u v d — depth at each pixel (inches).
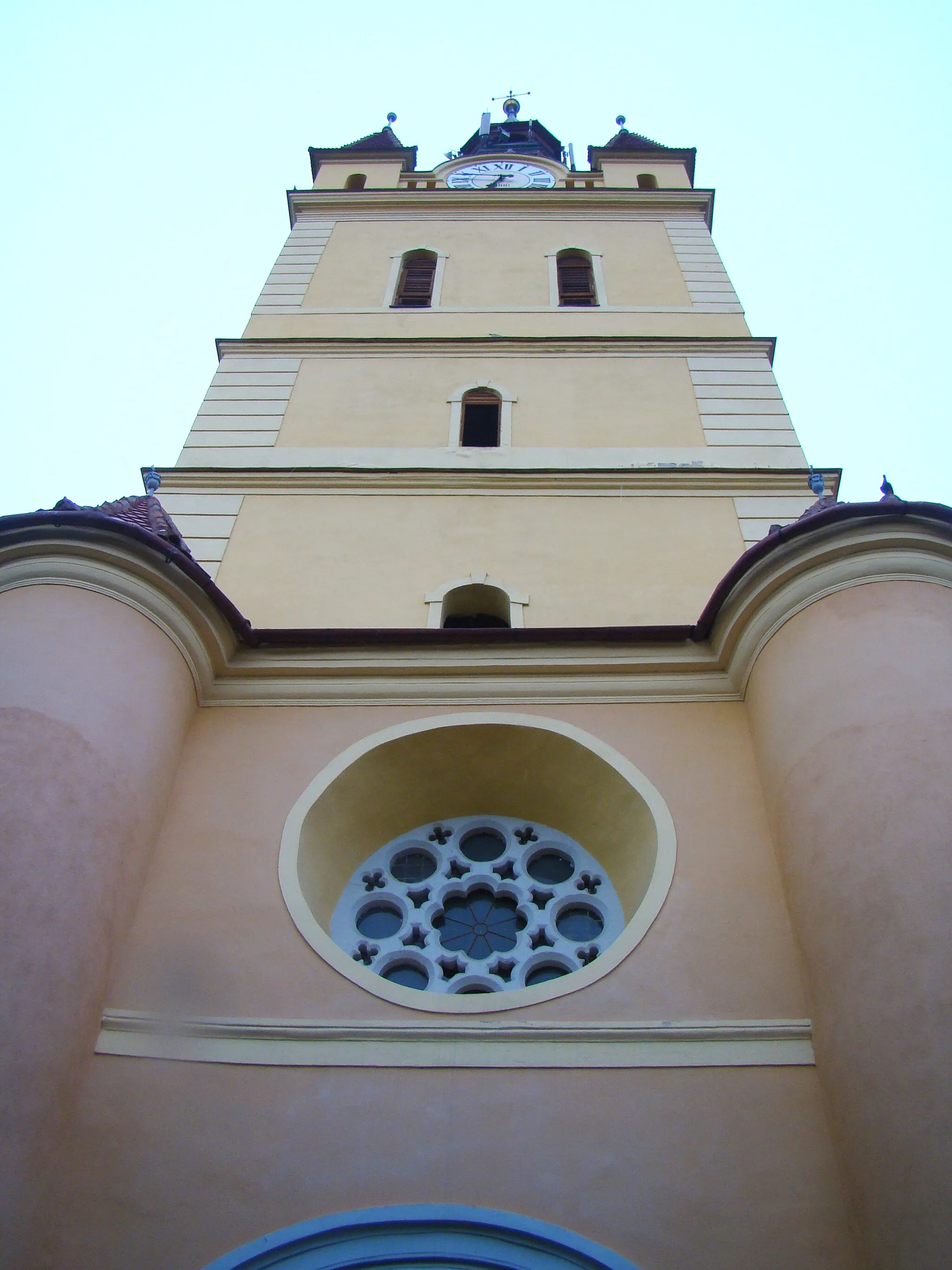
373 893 409.1
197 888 366.6
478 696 439.8
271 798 399.9
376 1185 290.7
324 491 597.3
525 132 1545.3
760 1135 299.1
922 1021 283.9
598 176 1077.8
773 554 419.5
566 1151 296.5
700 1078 312.0
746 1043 318.7
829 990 315.6
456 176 1101.1
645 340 741.9
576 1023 325.4
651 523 574.2
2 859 315.6
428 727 423.2
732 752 412.5
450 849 427.2
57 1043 302.2
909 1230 260.8
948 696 350.9
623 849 406.0
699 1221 281.9
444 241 906.7
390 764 422.6
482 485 598.9
